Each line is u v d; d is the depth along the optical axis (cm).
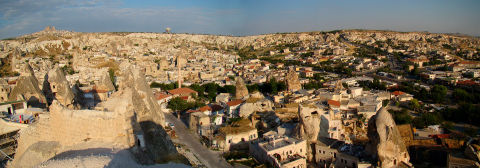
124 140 4641
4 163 5984
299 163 8988
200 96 19762
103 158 4078
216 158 9644
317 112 11056
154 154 5356
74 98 9275
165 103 16425
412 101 17475
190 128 12788
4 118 7138
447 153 9525
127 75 9456
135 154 4612
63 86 8888
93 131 4697
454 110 15400
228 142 10462
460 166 8675
